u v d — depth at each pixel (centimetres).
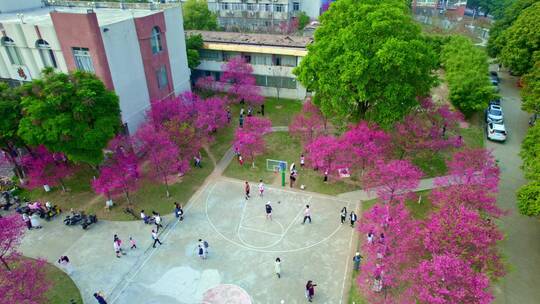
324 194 3462
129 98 4025
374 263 2392
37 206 3241
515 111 5147
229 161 4062
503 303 2367
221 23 8331
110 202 3322
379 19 3328
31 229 3116
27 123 3005
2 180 3662
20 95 3184
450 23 9475
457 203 2547
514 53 5538
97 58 3553
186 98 4391
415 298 2064
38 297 2256
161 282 2592
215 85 5772
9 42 3922
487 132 4512
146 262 2762
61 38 3588
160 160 3388
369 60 3353
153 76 4338
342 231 3005
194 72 5819
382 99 3591
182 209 3312
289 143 4356
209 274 2644
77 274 2667
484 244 2125
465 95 4609
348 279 2570
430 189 3453
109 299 2475
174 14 4553
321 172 3772
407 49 3222
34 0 4988
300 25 8056
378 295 2370
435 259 1981
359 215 3159
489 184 2725
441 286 1945
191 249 2873
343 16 3644
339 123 4259
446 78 5034
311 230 3027
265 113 5144
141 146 3819
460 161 3028
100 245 2931
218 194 3509
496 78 6109
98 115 3253
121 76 3847
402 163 2934
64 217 3253
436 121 3850
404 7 3828
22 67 4022
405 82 3472
